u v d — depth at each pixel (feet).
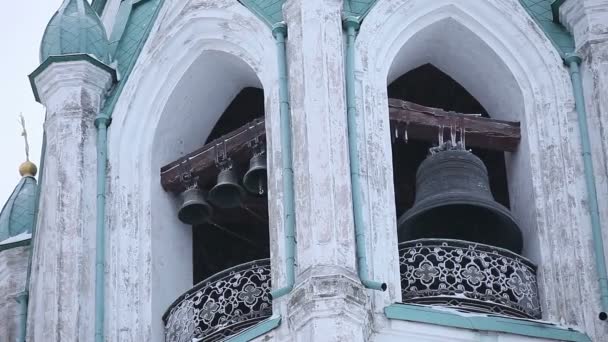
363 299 123.85
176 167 136.98
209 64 139.33
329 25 132.16
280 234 128.77
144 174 136.98
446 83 140.97
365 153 130.11
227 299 131.03
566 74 135.64
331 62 130.93
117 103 138.51
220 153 135.85
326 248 125.08
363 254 126.21
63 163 136.36
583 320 128.26
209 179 136.87
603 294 128.77
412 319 125.59
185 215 136.77
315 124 128.88
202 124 140.77
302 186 127.75
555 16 138.21
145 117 138.51
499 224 132.57
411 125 134.21
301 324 123.34
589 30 135.85
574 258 130.11
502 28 137.28
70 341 130.82
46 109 139.13
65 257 133.39
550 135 134.10
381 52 134.00
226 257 141.28
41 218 138.10
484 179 133.80
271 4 136.77
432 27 137.28
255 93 140.97
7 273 146.72
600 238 130.31
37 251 138.72
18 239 147.23
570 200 131.85
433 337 125.49
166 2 140.36
